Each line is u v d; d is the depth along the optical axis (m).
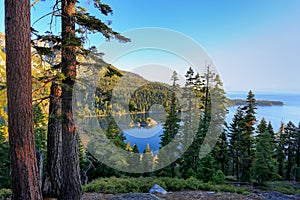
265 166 10.81
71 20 3.90
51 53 3.84
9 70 2.75
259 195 5.16
